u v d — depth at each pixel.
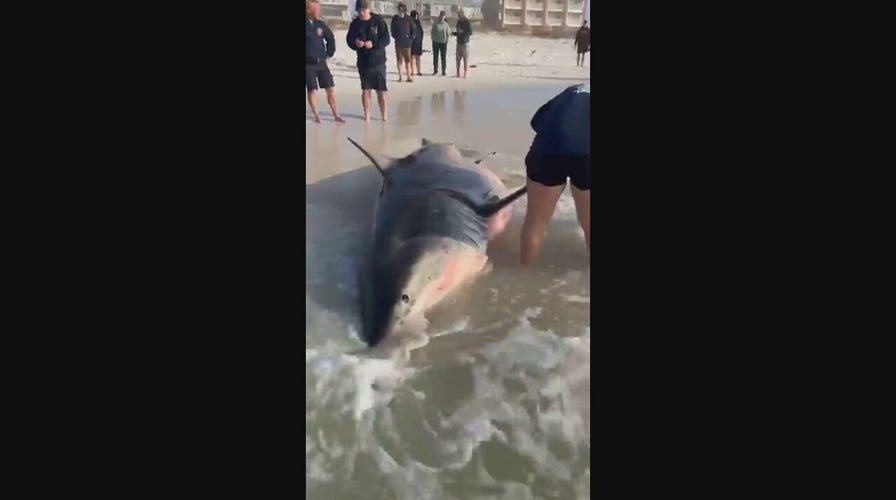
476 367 2.79
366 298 3.06
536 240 3.47
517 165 4.33
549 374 2.75
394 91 5.95
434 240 3.15
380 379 2.72
